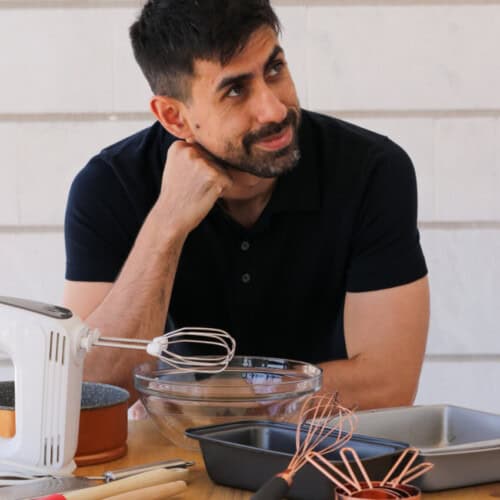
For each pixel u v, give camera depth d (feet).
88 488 5.24
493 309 13.98
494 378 14.08
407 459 5.39
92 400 6.79
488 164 13.75
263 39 7.65
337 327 9.09
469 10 13.55
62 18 13.79
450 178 13.79
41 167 13.99
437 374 14.11
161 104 8.29
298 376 6.66
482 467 5.54
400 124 13.73
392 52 13.62
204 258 8.80
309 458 4.97
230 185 8.29
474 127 13.71
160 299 8.30
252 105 7.76
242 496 5.46
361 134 8.99
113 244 9.02
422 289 8.72
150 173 8.96
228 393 6.15
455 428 6.45
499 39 13.56
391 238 8.66
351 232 8.70
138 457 6.35
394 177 8.72
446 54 13.62
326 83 13.67
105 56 13.85
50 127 13.96
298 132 8.46
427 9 13.57
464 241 13.91
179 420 6.21
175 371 6.77
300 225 8.68
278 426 5.94
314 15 13.60
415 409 6.44
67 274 9.16
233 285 8.81
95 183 8.99
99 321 8.22
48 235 14.11
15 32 13.82
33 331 5.81
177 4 7.80
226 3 7.59
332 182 8.68
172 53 7.89
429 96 13.67
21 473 5.85
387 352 8.53
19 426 5.85
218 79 7.71
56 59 13.85
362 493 4.74
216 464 5.61
